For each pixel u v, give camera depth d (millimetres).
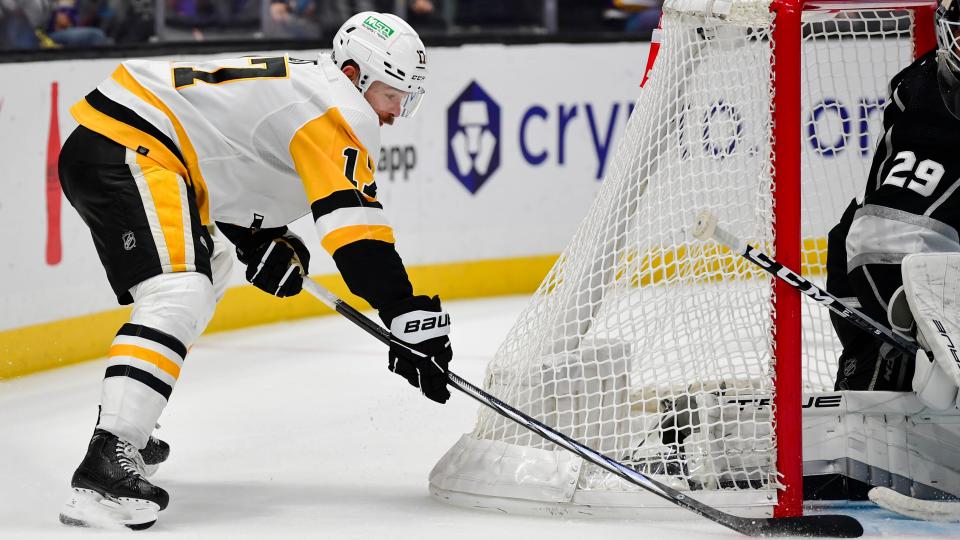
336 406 15406
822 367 14023
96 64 18844
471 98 24109
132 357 9648
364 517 10211
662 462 10445
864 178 13406
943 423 10438
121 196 9883
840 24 19328
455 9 25812
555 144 25172
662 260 10750
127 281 9859
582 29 27156
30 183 17781
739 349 10547
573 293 10812
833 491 10508
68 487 11570
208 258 10172
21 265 17625
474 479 10438
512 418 9898
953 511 9906
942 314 9789
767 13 9688
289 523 9984
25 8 19984
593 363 10562
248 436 13797
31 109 17797
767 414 10422
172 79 10172
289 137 9898
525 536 9508
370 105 10258
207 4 22562
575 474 10125
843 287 11359
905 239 10078
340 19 24641
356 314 10555
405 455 12891
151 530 9688
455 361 18359
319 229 9734
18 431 14266
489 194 24516
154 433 13945
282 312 21953
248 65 10180
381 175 22969
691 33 10609
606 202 10930
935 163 10133
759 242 10312
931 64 10328
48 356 18031
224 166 10172
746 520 9461
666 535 9539
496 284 24766
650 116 10727
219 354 19062
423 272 23734
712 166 10766
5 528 9727
